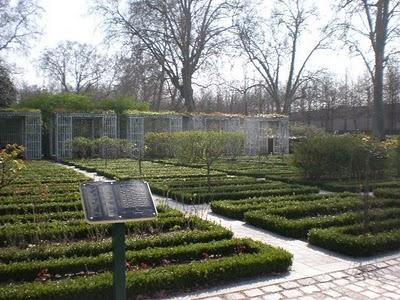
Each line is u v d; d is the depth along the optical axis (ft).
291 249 22.40
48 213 27.91
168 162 74.13
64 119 91.76
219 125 102.73
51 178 47.01
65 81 162.09
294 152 52.16
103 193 12.11
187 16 109.81
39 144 90.89
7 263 18.52
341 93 150.71
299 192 38.81
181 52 112.06
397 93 126.41
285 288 16.75
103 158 87.35
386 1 81.20
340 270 18.98
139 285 15.75
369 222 24.77
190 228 24.94
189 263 18.72
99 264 18.11
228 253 20.43
